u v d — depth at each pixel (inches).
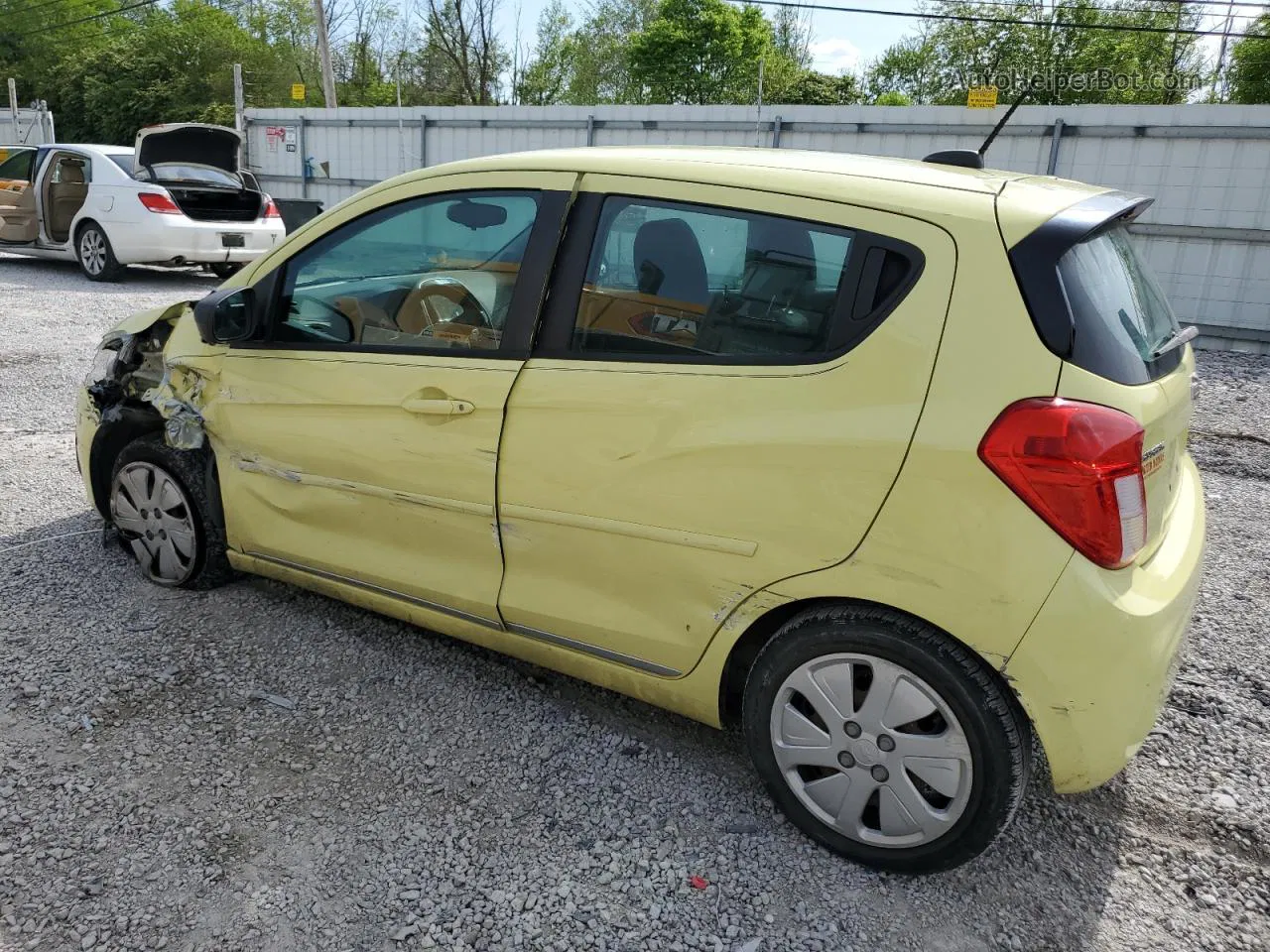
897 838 96.3
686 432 98.5
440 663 136.2
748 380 96.4
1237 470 249.6
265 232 505.7
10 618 142.3
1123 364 89.6
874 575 90.9
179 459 145.1
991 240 89.0
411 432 117.3
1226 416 305.9
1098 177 474.3
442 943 87.4
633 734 121.7
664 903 93.4
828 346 93.7
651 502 101.3
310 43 1887.3
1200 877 100.7
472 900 92.7
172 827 100.7
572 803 107.7
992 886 98.1
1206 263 457.7
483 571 117.5
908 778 93.9
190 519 147.3
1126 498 85.1
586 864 98.3
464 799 107.6
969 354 87.3
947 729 91.1
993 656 87.0
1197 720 130.1
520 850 100.0
